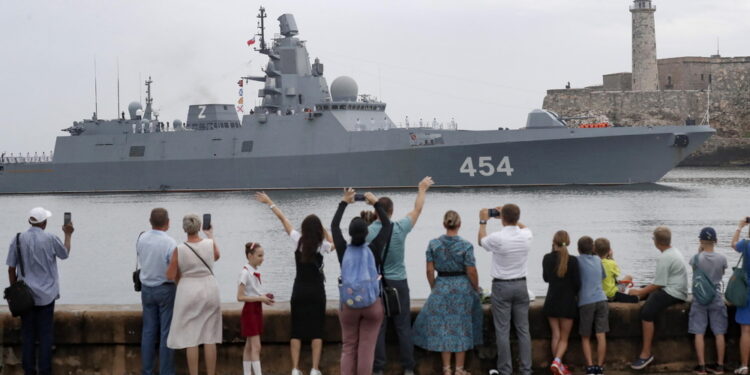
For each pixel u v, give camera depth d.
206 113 69.88
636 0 105.25
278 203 54.22
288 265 28.81
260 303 10.11
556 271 10.21
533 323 10.62
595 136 55.16
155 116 76.25
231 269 29.05
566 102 107.56
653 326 10.42
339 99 61.72
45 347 10.30
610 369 10.66
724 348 10.41
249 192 64.62
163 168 68.00
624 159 56.25
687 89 106.62
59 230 45.28
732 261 26.48
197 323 9.87
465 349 10.09
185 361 10.59
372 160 58.81
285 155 62.00
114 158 70.31
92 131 72.88
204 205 55.47
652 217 42.38
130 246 37.66
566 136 55.31
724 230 36.56
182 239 39.56
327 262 28.89
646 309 10.38
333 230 9.65
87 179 71.81
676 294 10.23
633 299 10.76
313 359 9.97
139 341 10.66
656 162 55.94
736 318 10.30
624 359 10.65
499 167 56.72
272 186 63.22
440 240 10.16
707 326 10.46
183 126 74.19
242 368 10.58
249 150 63.81
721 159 104.19
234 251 33.69
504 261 10.04
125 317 10.62
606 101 104.75
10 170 74.75
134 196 67.25
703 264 10.28
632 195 53.88
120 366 10.70
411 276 26.62
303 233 9.73
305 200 55.44
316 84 66.06
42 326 10.29
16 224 52.34
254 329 10.02
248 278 9.96
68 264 32.09
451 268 10.12
